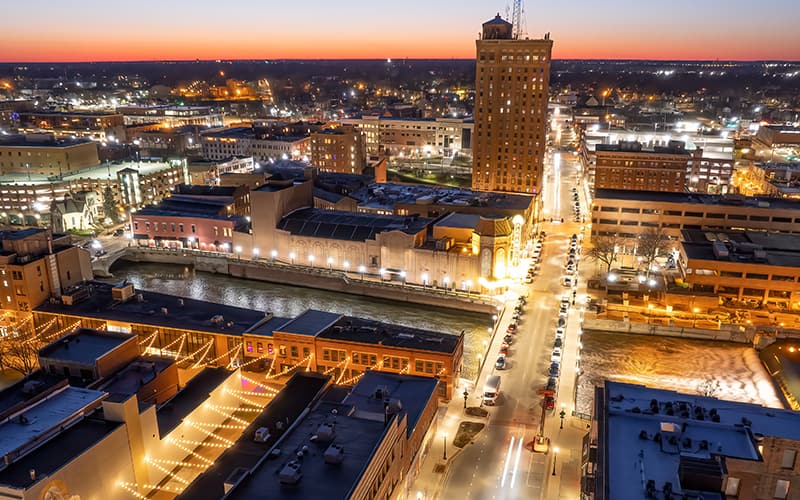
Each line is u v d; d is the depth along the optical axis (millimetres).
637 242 175250
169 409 82562
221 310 115312
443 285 150250
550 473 79438
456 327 134875
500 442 86625
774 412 62062
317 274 160375
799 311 130750
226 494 55906
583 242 191625
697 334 124188
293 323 107000
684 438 56344
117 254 178500
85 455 63406
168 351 108000
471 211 176625
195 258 177375
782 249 144750
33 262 116000
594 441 62750
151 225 187375
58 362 86062
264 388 100000
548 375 106688
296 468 58469
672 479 51500
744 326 122938
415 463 78312
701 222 170000
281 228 169250
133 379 86938
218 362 105438
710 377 108688
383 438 64750
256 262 169625
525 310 136250
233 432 88875
